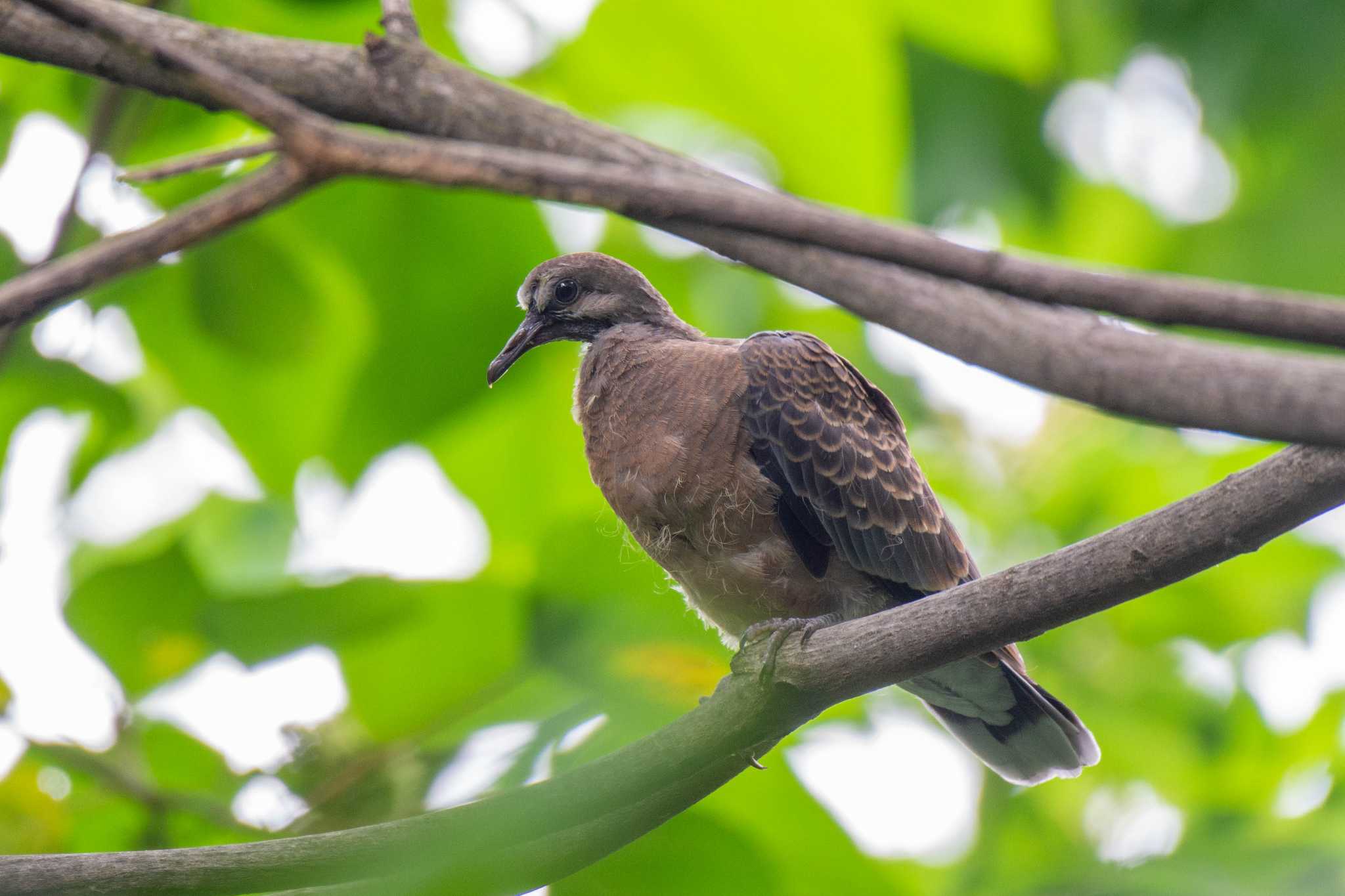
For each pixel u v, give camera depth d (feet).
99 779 31.60
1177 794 47.14
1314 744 47.83
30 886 20.49
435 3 31.19
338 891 22.26
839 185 30.81
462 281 32.53
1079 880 39.86
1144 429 50.90
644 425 30.81
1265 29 40.40
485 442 38.47
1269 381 12.46
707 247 14.33
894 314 13.69
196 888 20.98
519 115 18.29
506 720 30.83
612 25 30.48
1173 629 48.73
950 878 45.01
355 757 32.22
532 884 22.54
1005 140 44.01
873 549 31.48
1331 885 36.11
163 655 33.60
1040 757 32.12
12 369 34.04
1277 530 19.60
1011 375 13.23
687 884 28.58
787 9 29.17
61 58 17.78
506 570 33.73
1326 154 42.45
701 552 30.73
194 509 35.91
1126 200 49.11
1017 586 21.48
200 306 31.14
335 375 34.30
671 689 31.01
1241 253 44.42
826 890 32.22
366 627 32.32
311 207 31.63
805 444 30.89
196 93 18.06
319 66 18.49
